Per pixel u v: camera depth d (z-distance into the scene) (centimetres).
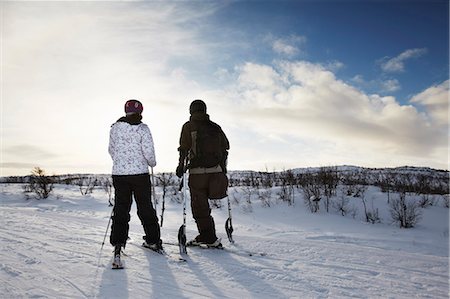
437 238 1017
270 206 1450
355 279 328
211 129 452
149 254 412
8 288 284
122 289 291
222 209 1476
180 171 450
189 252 428
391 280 327
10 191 2411
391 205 1405
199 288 298
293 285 309
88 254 406
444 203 1475
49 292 279
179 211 1493
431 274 348
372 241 827
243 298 277
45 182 2097
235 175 2603
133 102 422
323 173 1708
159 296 277
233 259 395
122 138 412
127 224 389
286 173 1917
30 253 404
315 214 1352
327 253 430
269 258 402
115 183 411
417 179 2008
